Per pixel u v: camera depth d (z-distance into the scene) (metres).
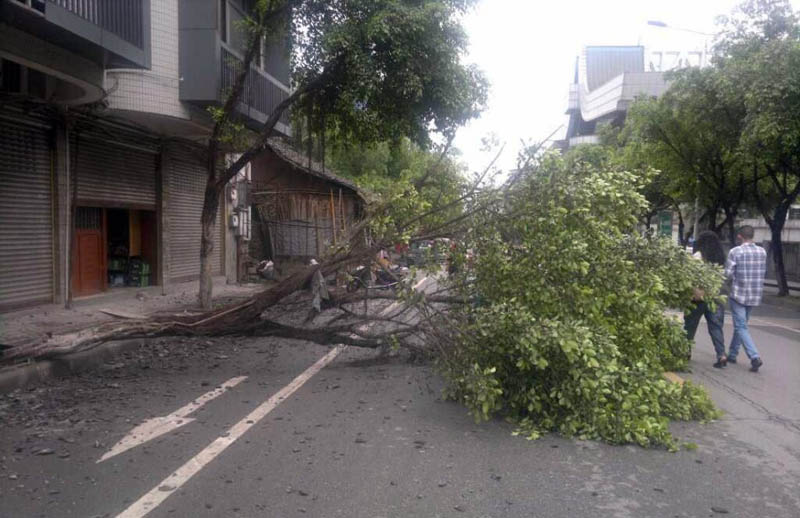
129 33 10.62
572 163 7.29
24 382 8.00
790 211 44.94
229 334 8.85
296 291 8.88
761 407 7.39
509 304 6.79
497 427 6.48
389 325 8.67
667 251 8.24
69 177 12.61
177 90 13.40
